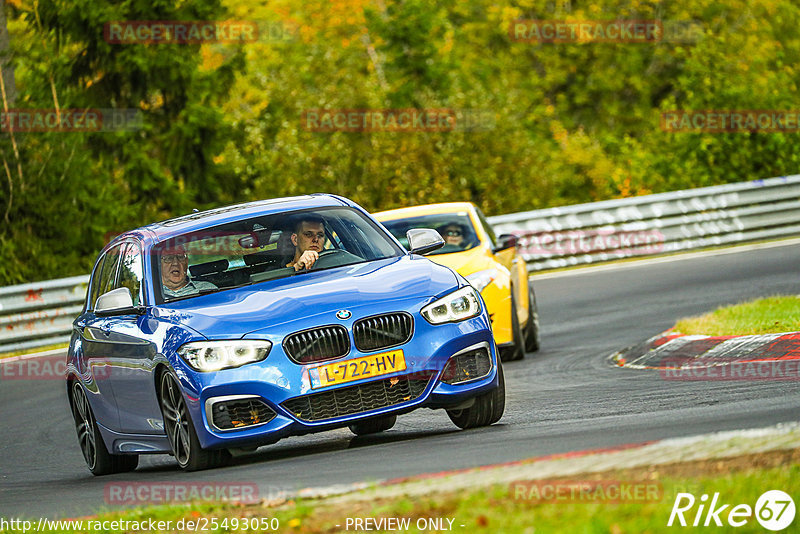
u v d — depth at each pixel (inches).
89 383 1304.1
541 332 2143.2
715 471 708.7
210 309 1103.0
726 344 1488.7
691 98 3988.7
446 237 1855.3
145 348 1133.1
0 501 1138.0
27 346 2778.1
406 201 4057.6
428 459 942.4
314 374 1042.1
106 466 1323.8
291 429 1039.0
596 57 6274.6
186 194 4237.2
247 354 1045.8
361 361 1050.1
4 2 3959.2
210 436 1046.4
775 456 722.8
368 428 1311.5
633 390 1327.5
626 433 956.0
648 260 3009.4
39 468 1435.8
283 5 5900.6
